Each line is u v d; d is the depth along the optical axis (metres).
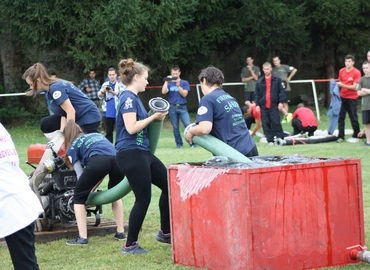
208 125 5.88
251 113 16.31
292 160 5.48
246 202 4.93
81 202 6.64
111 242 6.81
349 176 5.33
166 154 13.84
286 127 19.83
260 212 4.97
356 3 23.77
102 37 20.19
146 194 6.06
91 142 6.63
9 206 4.18
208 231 5.30
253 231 4.95
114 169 6.58
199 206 5.38
